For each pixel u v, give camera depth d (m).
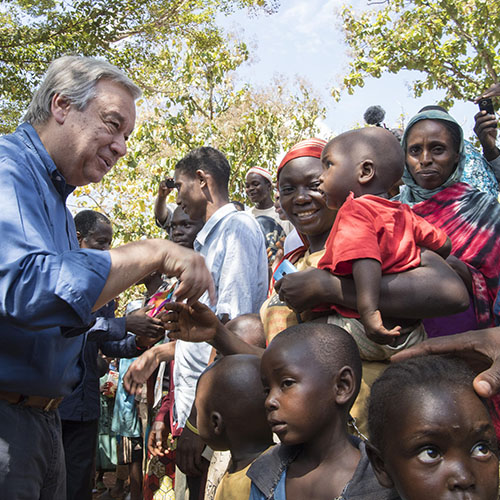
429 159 3.02
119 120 2.75
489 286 2.81
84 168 2.78
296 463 2.07
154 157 10.66
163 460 4.25
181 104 11.28
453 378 1.54
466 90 11.20
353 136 2.59
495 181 3.53
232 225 3.86
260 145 10.40
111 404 7.33
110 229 5.27
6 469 2.56
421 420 1.47
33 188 2.58
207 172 4.19
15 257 2.29
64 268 2.21
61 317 2.22
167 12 15.41
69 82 2.70
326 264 2.46
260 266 3.88
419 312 2.29
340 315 2.48
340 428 2.05
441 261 2.38
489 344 1.82
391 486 1.63
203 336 2.75
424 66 11.25
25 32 14.27
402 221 2.38
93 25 14.58
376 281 2.23
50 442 2.79
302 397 2.01
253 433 2.55
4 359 2.54
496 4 10.38
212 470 3.01
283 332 2.14
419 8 11.34
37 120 2.76
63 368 2.72
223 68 11.34
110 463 7.37
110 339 4.41
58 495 2.94
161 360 3.59
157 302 4.55
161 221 6.08
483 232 2.87
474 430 1.46
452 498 1.45
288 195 2.97
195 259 2.48
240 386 2.55
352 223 2.32
